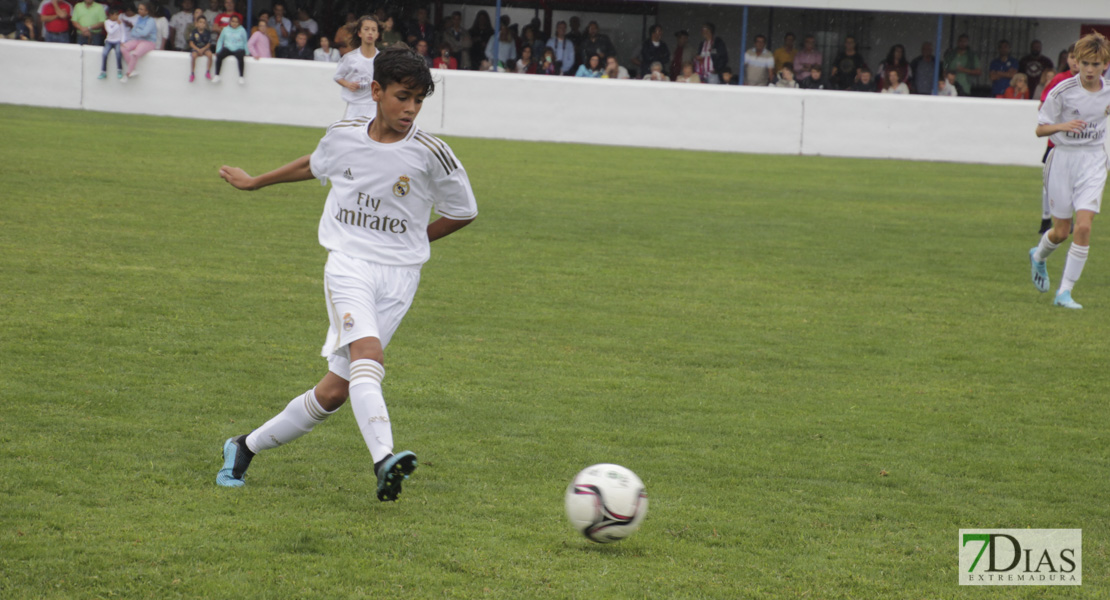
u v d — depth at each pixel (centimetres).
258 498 777
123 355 1137
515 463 881
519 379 1136
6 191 2150
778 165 3591
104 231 1830
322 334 1273
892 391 1152
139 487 784
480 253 1850
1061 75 1633
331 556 681
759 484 859
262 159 2914
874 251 2058
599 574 672
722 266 1838
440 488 815
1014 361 1294
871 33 4562
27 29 4431
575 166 3256
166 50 4350
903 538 758
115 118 3812
